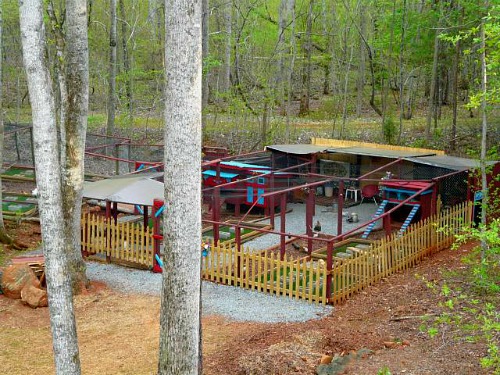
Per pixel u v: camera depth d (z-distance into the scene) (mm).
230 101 35344
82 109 14898
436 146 30766
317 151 24016
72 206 14977
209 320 13383
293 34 33188
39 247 19406
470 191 19594
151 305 14508
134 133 36344
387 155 21969
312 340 11391
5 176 26875
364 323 12703
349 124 38469
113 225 17484
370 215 22953
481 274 11836
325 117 42188
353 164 24969
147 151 31750
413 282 15062
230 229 21359
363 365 9938
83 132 15000
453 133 30609
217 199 19734
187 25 7980
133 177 19094
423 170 21047
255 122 38219
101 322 13523
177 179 8211
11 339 12734
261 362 10391
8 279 14984
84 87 14859
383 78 40281
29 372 11172
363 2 40375
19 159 28953
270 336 11930
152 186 17438
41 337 12859
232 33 41438
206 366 10766
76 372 8875
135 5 45281
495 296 12961
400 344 11000
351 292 14672
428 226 17672
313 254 18000
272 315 13594
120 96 41719
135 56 41531
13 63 41938
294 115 42969
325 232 20766
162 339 8570
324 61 42250
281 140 34000
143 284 15984
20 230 20641
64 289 8711
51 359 11742
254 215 23500
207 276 16109
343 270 14352
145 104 44344
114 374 10930
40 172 8523
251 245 19359
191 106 8125
